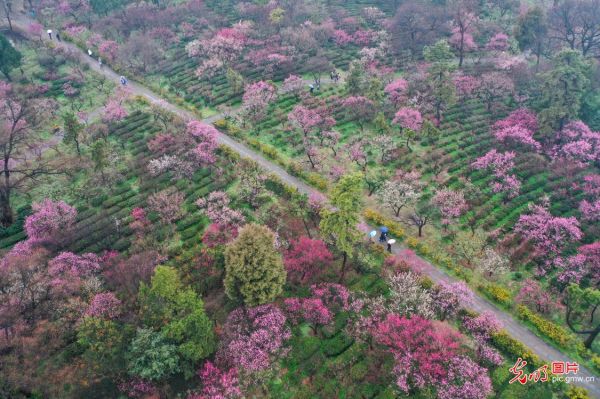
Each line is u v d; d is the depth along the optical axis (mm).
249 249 55344
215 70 115562
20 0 148000
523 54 123750
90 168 86750
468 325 56906
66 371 51844
